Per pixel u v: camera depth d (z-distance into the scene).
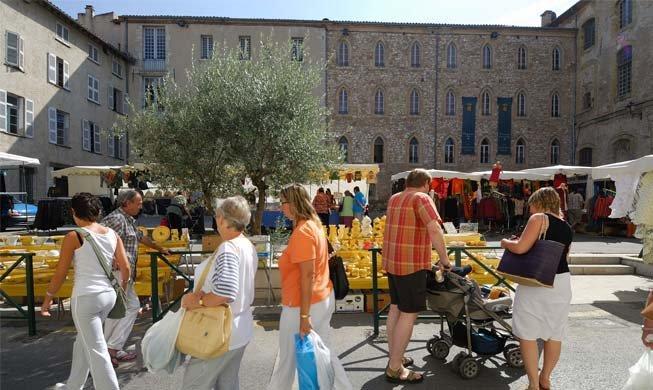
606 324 5.84
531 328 3.63
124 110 30.80
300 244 3.14
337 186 18.50
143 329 5.62
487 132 33.06
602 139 28.97
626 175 8.65
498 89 33.09
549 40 33.06
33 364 4.54
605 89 28.64
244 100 7.91
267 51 8.94
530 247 3.62
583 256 10.01
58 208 15.57
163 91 8.61
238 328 2.77
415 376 4.07
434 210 3.92
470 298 4.21
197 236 14.16
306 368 2.97
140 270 6.43
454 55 33.16
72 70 25.06
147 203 23.08
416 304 3.95
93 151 27.22
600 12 29.30
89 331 3.42
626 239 14.04
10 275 6.50
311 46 31.61
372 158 32.59
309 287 3.11
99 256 3.50
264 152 7.97
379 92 32.84
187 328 2.68
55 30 23.53
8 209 16.78
